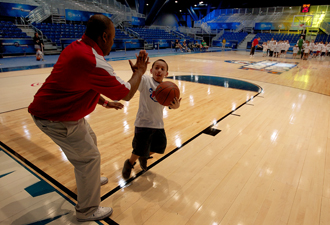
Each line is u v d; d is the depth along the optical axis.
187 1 28.56
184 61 12.68
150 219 1.74
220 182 2.24
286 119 4.06
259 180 2.29
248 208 1.89
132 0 25.88
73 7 18.02
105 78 1.30
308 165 2.60
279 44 16.59
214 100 5.21
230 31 28.25
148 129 2.00
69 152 1.54
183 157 2.71
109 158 2.65
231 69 10.06
